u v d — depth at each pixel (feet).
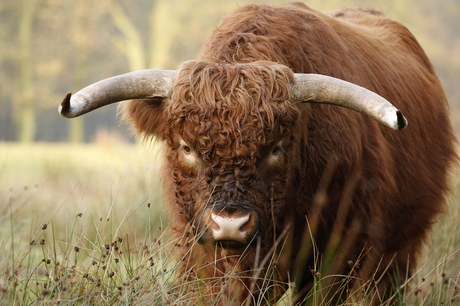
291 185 40.86
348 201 41.98
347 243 42.55
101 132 192.65
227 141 35.17
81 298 36.55
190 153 37.19
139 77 38.58
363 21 68.13
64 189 92.89
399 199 48.98
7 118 392.27
